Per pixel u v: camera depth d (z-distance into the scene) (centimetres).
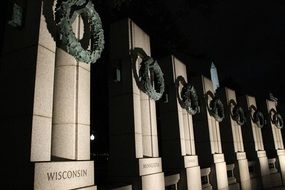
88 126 823
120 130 1134
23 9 709
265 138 2859
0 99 695
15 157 636
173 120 1488
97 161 1981
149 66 1228
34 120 640
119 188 977
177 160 1442
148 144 1209
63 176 683
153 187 1127
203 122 1827
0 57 718
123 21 1234
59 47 759
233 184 1962
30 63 673
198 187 1495
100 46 858
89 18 848
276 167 2745
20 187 614
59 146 746
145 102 1240
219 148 1905
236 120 2209
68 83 789
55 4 743
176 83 1543
